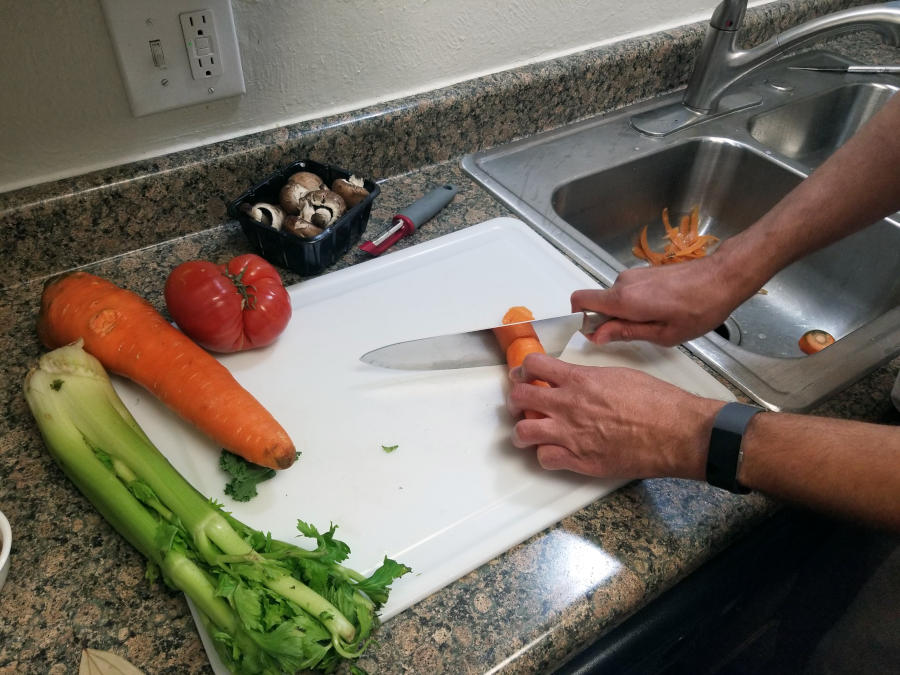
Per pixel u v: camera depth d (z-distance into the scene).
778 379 0.73
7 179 0.75
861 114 1.33
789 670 0.98
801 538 0.79
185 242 0.86
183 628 0.52
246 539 0.52
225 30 0.77
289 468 0.63
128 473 0.55
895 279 0.97
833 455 0.49
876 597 0.77
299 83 0.87
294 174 0.84
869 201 0.67
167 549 0.50
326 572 0.49
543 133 1.12
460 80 1.02
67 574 0.54
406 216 0.89
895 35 0.96
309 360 0.73
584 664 0.62
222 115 0.84
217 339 0.68
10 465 0.61
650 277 0.72
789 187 1.08
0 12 0.65
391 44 0.91
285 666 0.45
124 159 0.81
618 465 0.60
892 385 0.73
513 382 0.70
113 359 0.65
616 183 1.09
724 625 0.84
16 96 0.70
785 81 1.29
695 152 1.14
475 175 1.02
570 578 0.57
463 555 0.57
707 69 1.13
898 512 0.47
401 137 0.98
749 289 0.70
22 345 0.72
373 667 0.51
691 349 0.76
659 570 0.58
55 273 0.81
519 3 0.98
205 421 0.60
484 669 0.51
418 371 0.72
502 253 0.88
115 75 0.74
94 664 0.49
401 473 0.63
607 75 1.13
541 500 0.62
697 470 0.56
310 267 0.81
